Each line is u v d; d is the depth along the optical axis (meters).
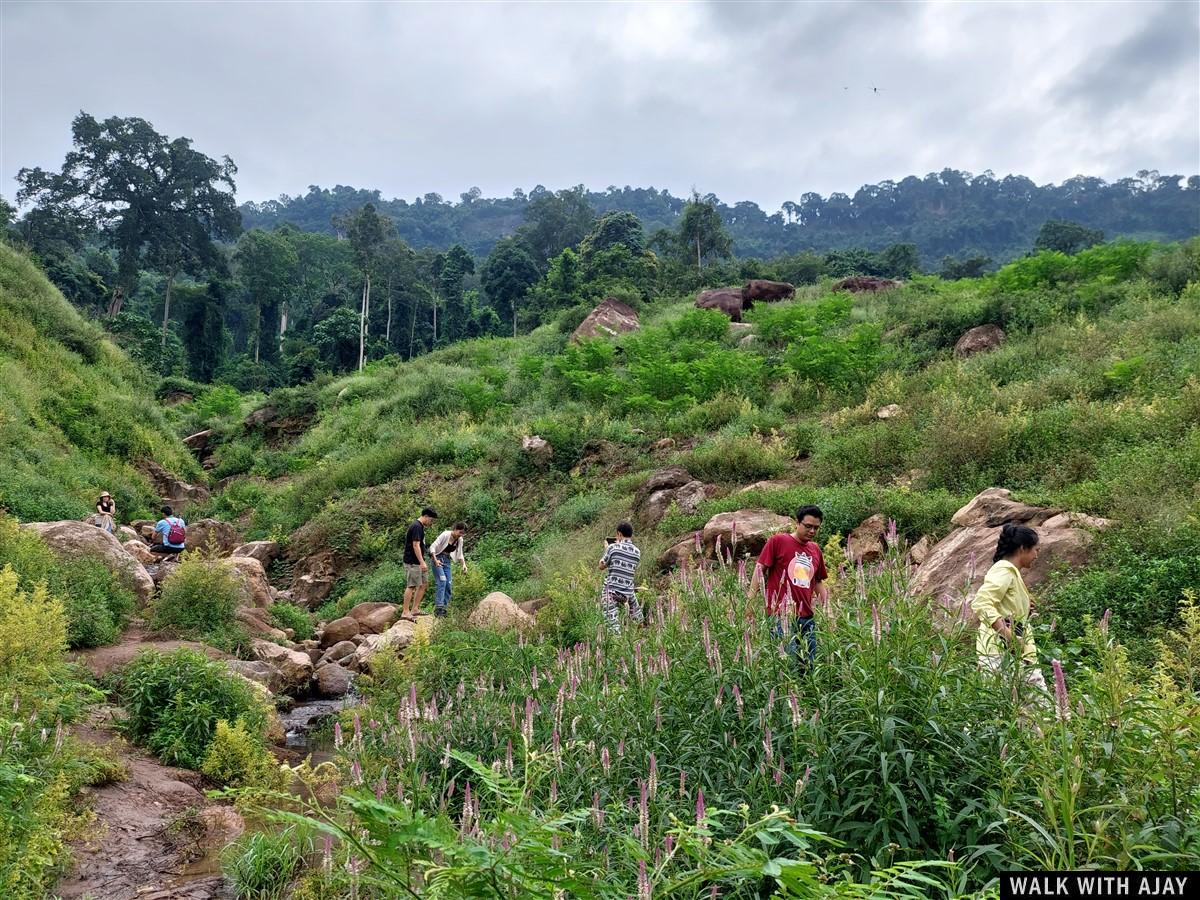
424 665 6.70
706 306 28.23
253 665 8.81
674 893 3.23
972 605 4.58
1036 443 9.95
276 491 22.88
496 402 23.69
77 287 56.19
